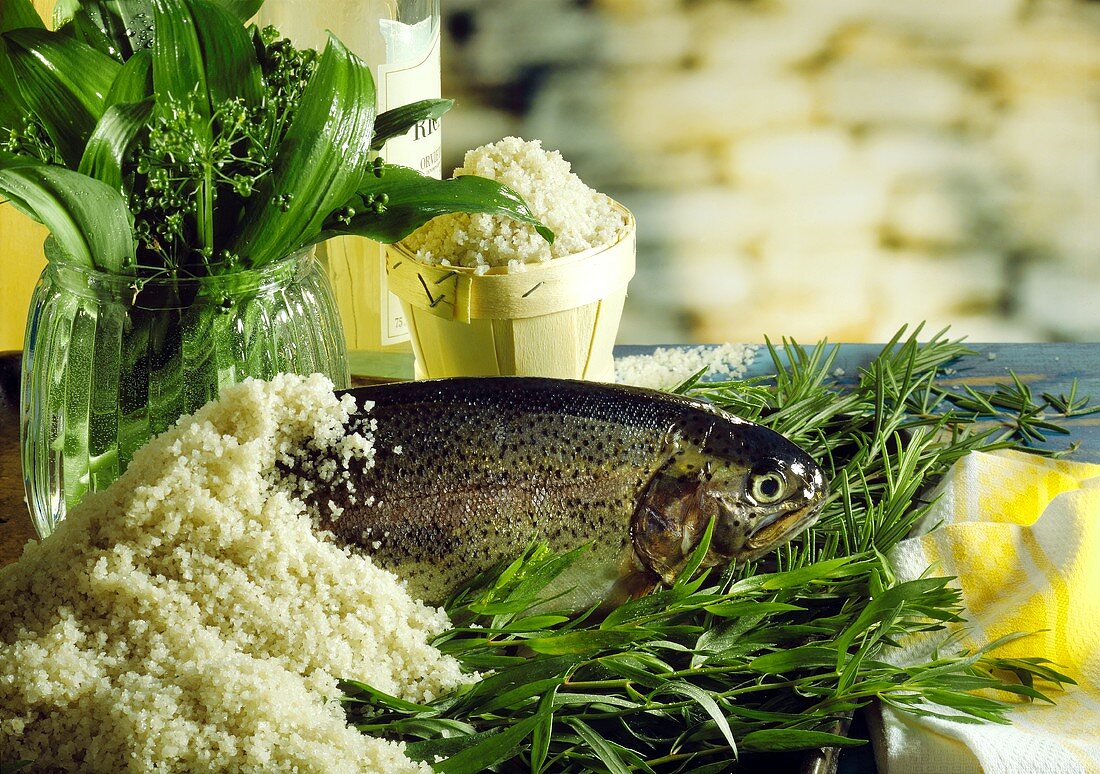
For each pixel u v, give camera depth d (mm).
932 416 998
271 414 797
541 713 762
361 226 859
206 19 813
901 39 1701
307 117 824
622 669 788
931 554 866
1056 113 1710
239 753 738
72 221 798
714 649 810
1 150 804
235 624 778
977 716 801
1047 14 1670
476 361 958
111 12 848
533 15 1702
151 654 758
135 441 835
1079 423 1003
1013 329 1803
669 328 1828
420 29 980
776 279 1805
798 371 1043
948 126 1730
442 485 811
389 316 1024
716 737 790
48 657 750
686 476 826
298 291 856
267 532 785
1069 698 824
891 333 1812
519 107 1745
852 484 924
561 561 807
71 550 779
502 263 937
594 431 823
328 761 735
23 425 867
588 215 968
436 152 1011
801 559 863
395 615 793
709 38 1705
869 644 808
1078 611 840
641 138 1757
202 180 803
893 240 1777
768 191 1770
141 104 796
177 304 821
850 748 820
